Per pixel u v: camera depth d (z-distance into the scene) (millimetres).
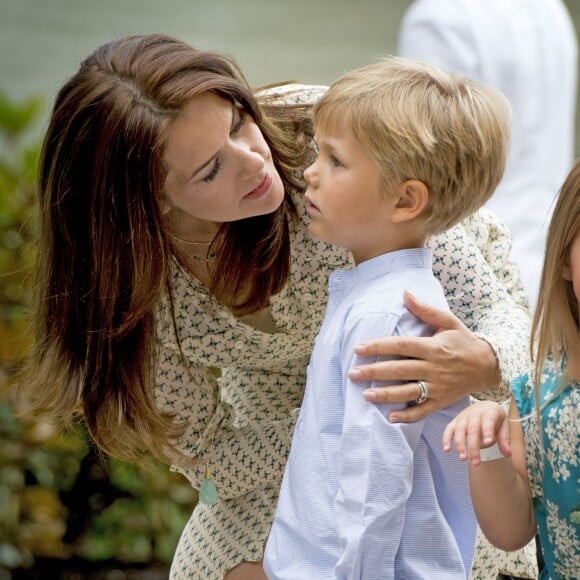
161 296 7137
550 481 5930
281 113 6902
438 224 6172
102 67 6504
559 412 5859
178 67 6355
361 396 5859
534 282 11328
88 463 13641
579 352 5816
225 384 8148
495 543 6086
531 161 11789
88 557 13773
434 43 12086
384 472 5727
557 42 12062
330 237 6211
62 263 6832
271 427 7645
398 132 5922
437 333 6047
